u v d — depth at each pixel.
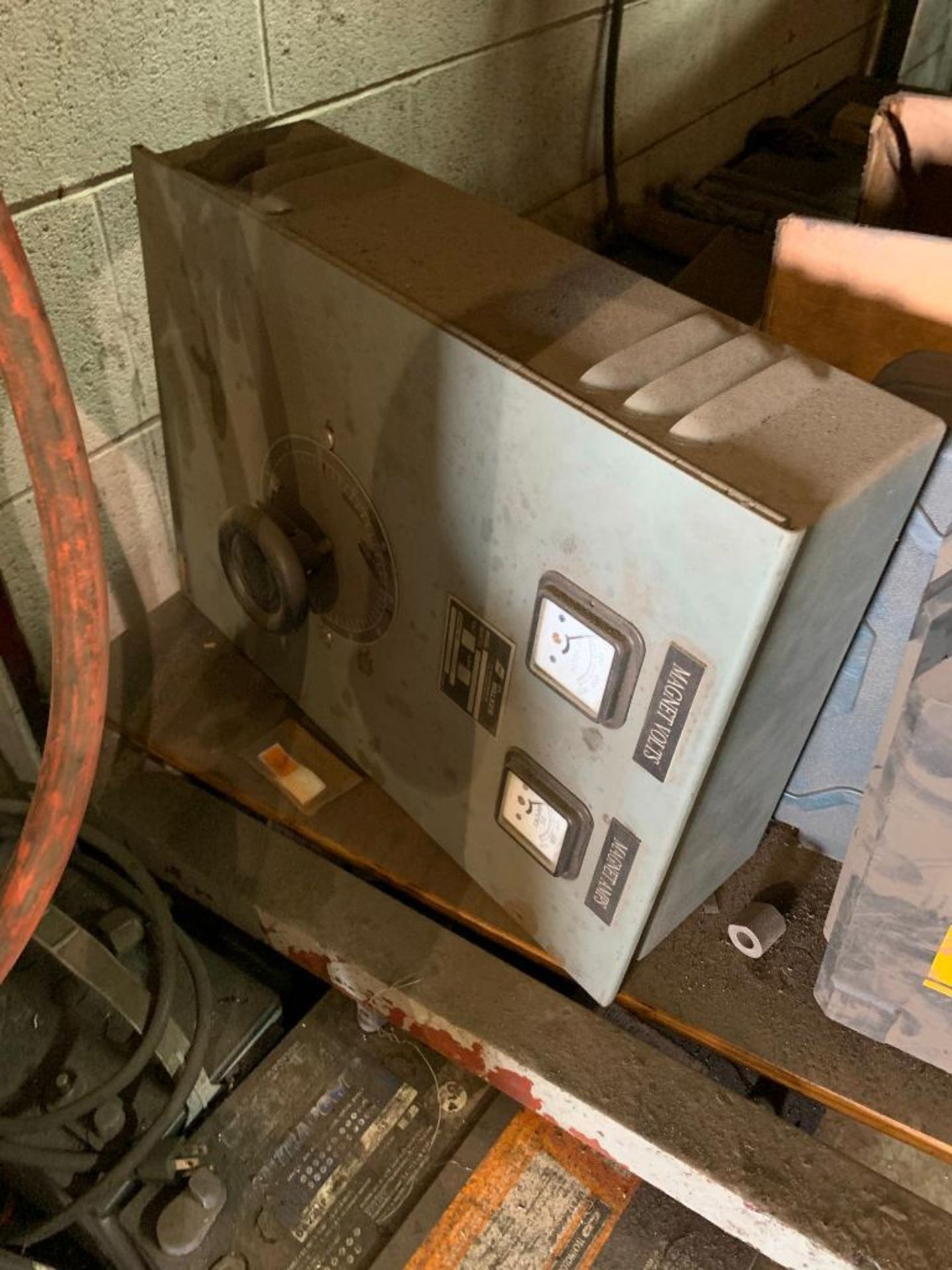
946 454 0.68
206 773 1.09
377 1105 0.96
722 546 0.59
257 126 1.11
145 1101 0.91
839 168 1.84
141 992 0.91
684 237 1.67
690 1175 0.83
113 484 1.17
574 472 0.66
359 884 1.00
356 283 0.75
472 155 1.42
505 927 0.98
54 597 0.54
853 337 0.89
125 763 1.12
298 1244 0.88
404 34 1.22
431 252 0.79
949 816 0.69
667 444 0.61
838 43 2.11
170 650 1.21
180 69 1.00
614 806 0.77
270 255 0.81
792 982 0.94
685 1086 0.87
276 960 1.17
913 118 1.05
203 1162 0.91
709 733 0.67
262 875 1.01
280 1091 0.96
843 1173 0.82
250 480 1.01
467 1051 0.92
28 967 0.98
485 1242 0.88
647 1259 0.88
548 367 0.67
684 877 0.86
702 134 1.86
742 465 0.60
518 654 0.79
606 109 1.58
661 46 1.64
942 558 0.70
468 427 0.72
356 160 0.91
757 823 0.94
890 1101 0.87
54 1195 0.89
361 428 0.82
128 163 1.00
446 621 0.85
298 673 1.11
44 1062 0.92
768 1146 0.83
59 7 0.88
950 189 1.08
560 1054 0.88
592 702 0.74
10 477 1.04
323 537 0.95
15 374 0.47
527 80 1.43
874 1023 0.88
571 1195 0.91
